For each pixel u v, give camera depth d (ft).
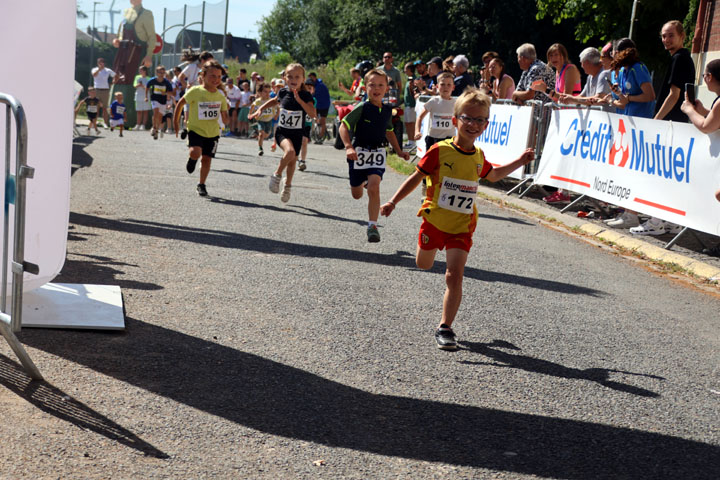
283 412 10.72
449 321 14.30
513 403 11.79
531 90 35.88
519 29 129.29
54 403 10.32
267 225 25.23
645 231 27.37
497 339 15.02
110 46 87.20
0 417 9.73
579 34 99.71
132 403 10.55
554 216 31.35
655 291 20.47
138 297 15.64
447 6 135.13
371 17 138.82
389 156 56.13
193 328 14.02
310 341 13.88
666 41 27.37
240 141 70.69
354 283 18.43
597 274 21.98
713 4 52.01
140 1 81.05
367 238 23.36
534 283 20.11
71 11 12.48
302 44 182.91
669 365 14.28
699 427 11.40
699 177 23.75
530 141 35.63
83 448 9.14
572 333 15.84
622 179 27.96
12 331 10.83
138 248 20.24
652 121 26.08
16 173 10.57
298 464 9.25
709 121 22.89
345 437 10.10
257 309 15.60
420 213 15.15
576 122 31.73
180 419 10.20
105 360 12.04
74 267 17.57
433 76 45.75
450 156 14.80
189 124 30.50
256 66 140.15
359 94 59.72
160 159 45.62
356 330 14.78
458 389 12.19
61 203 12.87
